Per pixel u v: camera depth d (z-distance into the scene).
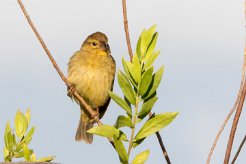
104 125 5.59
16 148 6.18
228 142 5.19
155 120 5.55
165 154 5.71
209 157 5.41
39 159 6.05
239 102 5.25
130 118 5.70
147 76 5.70
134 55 5.84
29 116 6.45
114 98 5.74
